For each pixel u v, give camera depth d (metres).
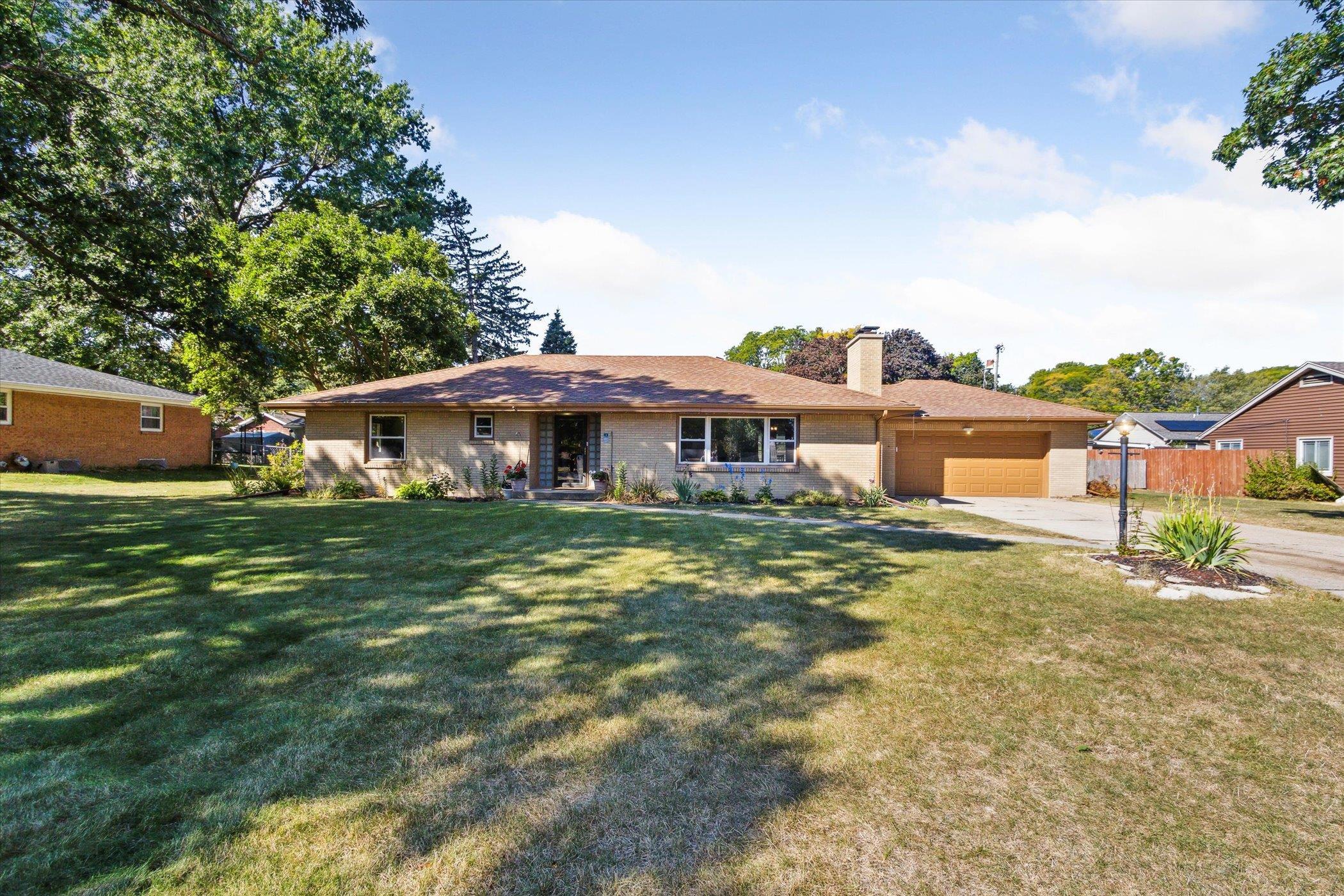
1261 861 2.30
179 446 24.36
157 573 6.13
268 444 38.25
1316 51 10.73
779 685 3.76
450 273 23.34
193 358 19.27
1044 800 2.66
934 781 2.78
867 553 7.70
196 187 19.12
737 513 12.15
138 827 2.32
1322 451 20.11
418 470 15.28
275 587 5.73
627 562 7.05
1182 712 3.53
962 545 8.29
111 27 12.23
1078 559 7.29
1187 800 2.69
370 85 23.86
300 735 3.05
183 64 17.09
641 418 15.35
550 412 15.46
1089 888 2.14
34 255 10.45
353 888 2.05
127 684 3.59
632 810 2.50
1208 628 4.91
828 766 2.88
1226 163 12.59
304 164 24.11
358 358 22.72
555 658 4.13
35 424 19.34
